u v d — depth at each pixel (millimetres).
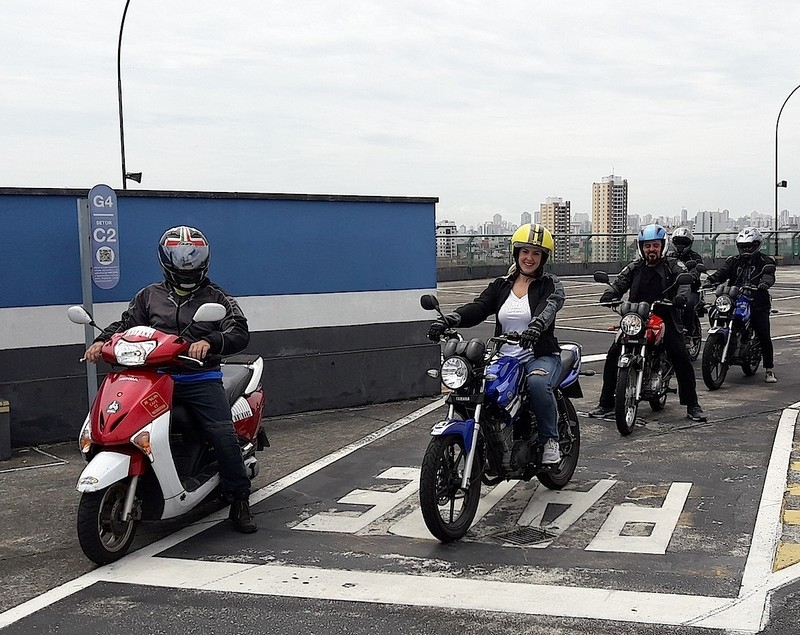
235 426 6121
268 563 5262
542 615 4422
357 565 5203
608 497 6418
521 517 6031
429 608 4547
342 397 9852
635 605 4512
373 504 6422
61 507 6449
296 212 9445
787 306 21812
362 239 9875
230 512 5973
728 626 4242
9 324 8070
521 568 5094
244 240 9172
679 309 8875
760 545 5352
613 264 39625
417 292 10297
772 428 8500
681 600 4559
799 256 45219
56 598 4777
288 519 6125
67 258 8305
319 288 9633
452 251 35719
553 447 6105
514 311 6133
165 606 4641
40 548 5613
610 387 8977
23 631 4367
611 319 19422
